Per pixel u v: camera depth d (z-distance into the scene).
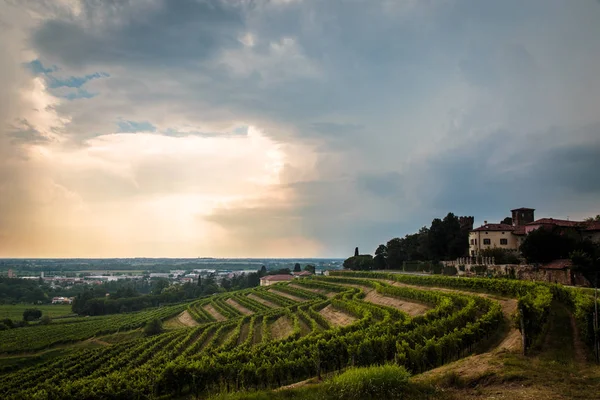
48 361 90.94
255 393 26.45
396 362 34.38
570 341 33.19
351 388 23.80
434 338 38.25
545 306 38.12
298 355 45.16
